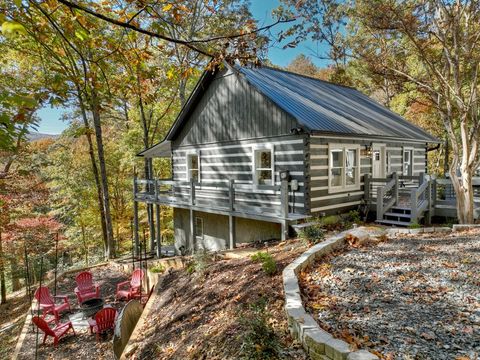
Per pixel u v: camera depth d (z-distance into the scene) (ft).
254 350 10.12
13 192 33.09
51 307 28.22
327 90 46.65
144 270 32.63
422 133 45.78
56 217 67.41
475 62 24.97
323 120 30.83
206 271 23.66
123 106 59.98
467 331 10.14
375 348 9.34
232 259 25.18
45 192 38.70
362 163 36.68
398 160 42.93
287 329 11.65
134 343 18.29
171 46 30.04
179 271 28.25
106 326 24.76
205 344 13.52
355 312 11.71
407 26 25.81
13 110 9.53
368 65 33.22
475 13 24.32
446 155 63.26
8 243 40.68
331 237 22.12
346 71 72.79
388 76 29.94
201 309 18.08
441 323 10.68
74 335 25.31
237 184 38.45
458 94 25.82
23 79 27.20
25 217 42.39
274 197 34.37
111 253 49.70
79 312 29.43
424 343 9.55
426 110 54.13
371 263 16.92
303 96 37.29
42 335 25.77
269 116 33.83
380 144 38.81
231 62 10.62
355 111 40.19
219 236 42.22
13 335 29.73
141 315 22.12
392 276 14.93
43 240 42.42
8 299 47.26
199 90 41.81
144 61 12.55
